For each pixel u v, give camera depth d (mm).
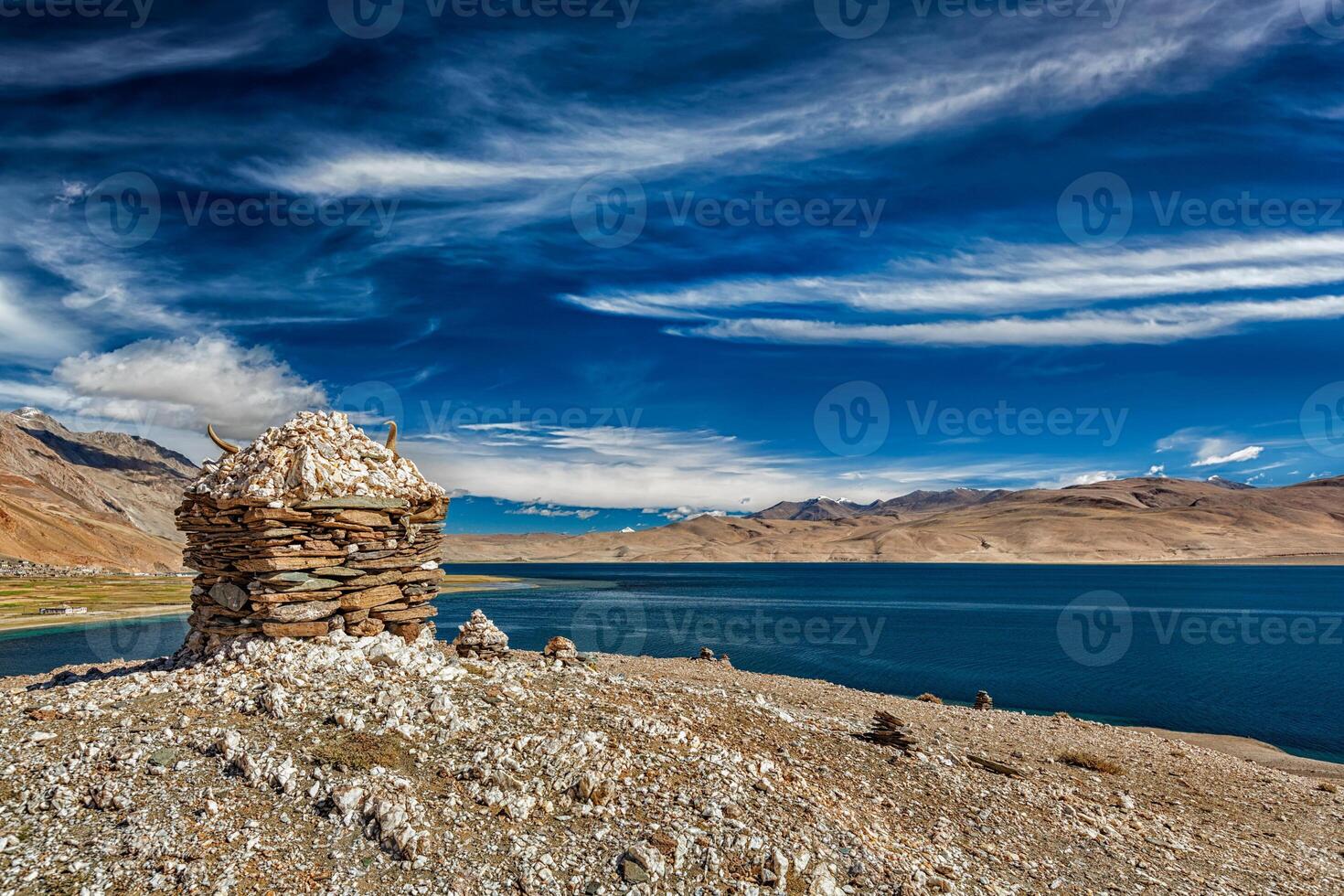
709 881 8828
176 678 12641
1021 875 11547
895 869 10039
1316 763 28875
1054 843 13234
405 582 15555
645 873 8734
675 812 9953
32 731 10492
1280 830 17047
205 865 8062
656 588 188625
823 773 13859
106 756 9852
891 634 79625
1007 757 20016
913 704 28000
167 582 114125
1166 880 12531
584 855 9000
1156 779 20406
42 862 7949
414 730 10906
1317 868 14609
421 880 8250
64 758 9766
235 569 14156
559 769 10430
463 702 12094
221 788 9383
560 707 12695
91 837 8422
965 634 80312
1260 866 14219
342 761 9875
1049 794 15922
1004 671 53844
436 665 13688
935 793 14469
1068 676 52312
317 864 8312
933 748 18484
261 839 8570
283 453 14703
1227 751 31297
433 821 9109
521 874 8516
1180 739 33688
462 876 8375
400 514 15508
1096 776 19297
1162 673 54688
